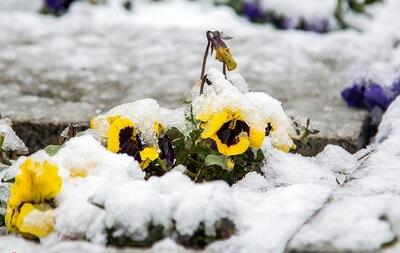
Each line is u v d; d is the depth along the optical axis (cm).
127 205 136
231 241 137
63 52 227
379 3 280
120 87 204
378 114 189
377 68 192
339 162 162
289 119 163
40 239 142
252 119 151
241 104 151
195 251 135
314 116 187
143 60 222
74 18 278
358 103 191
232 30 254
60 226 141
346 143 177
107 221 137
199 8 297
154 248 136
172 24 280
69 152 148
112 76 211
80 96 199
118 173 147
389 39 244
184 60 221
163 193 140
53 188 143
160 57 224
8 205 145
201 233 137
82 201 141
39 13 293
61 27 258
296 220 140
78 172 147
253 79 209
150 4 303
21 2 306
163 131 154
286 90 203
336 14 279
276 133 156
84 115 188
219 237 137
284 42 239
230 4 295
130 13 293
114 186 139
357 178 151
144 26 260
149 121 153
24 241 143
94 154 148
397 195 144
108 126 155
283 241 137
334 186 153
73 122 183
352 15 285
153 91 202
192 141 152
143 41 240
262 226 139
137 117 153
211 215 136
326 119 185
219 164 150
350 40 244
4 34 246
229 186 153
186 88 203
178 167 153
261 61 221
